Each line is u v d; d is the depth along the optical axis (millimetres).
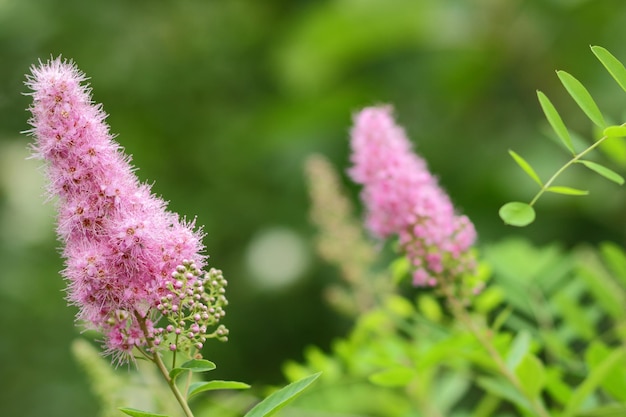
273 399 3090
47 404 10000
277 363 10305
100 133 3049
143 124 11836
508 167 9516
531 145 9531
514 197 9359
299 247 10359
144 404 4859
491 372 5090
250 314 10391
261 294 10328
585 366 4832
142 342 3074
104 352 3082
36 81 3035
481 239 9273
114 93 11758
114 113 11852
